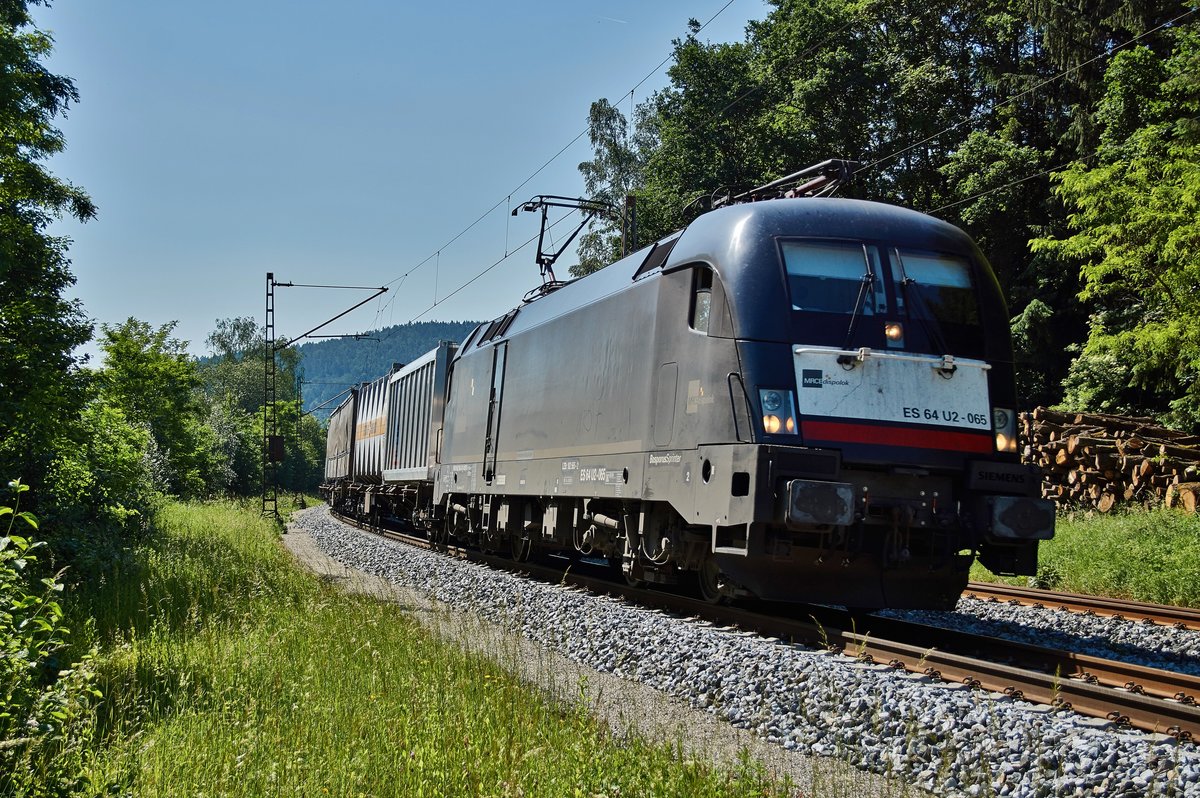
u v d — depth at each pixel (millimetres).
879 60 36031
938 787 5367
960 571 9508
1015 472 9305
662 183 36125
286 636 8898
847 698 6699
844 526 8844
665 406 10531
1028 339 31234
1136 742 5398
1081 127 29969
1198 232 17984
